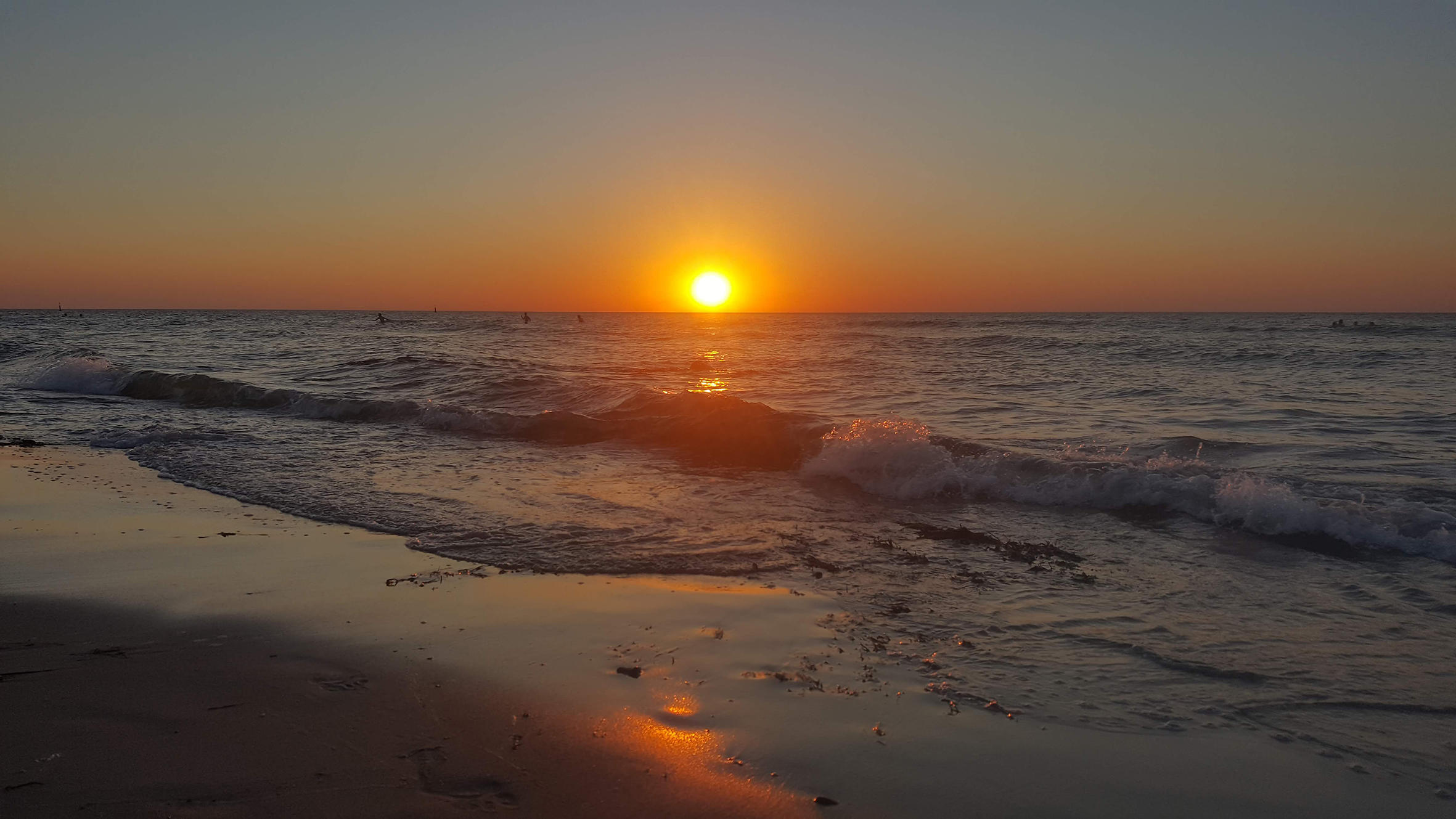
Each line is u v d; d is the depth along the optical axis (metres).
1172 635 4.36
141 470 8.59
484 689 3.71
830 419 10.13
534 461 9.22
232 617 4.57
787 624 4.49
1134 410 13.25
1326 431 11.00
